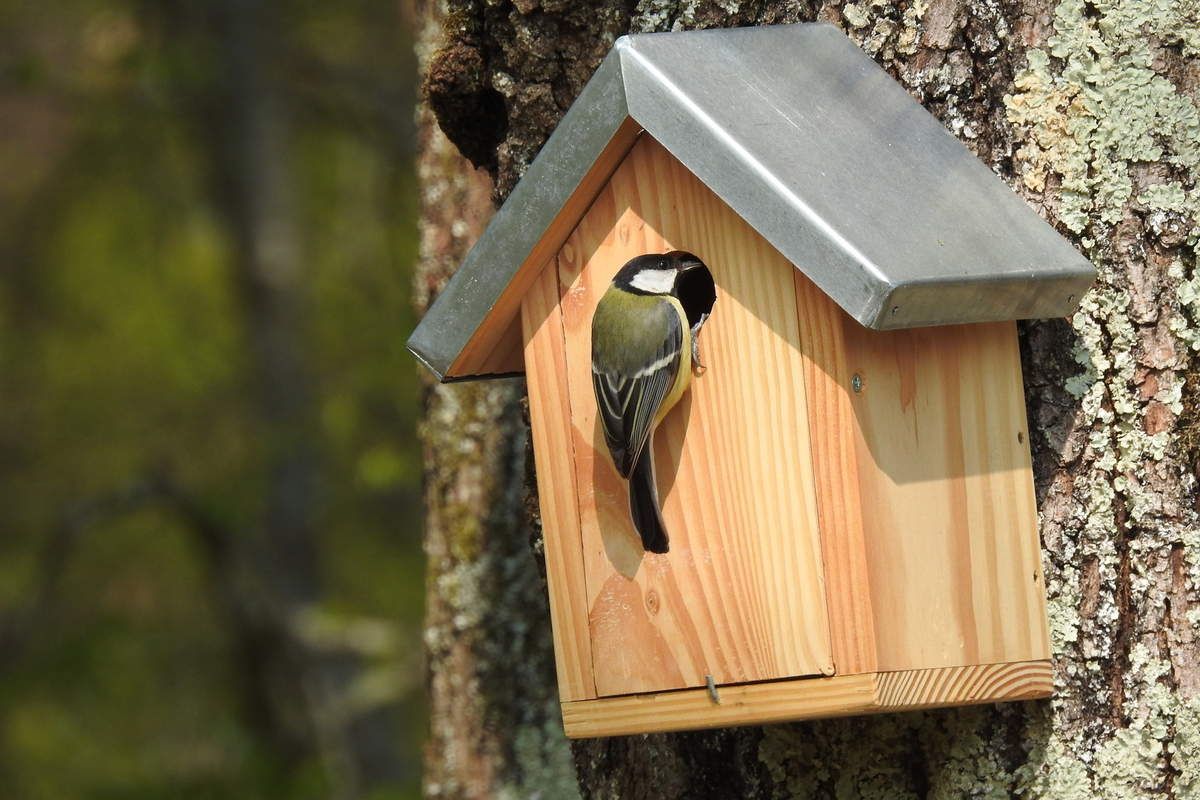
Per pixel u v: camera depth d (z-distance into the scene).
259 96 25.81
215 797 23.64
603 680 7.96
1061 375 7.82
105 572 27.69
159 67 25.14
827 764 8.32
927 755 8.03
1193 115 7.81
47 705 26.33
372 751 22.50
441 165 12.13
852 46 8.10
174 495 25.27
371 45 26.28
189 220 27.62
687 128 7.29
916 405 7.40
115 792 24.41
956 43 8.06
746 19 8.53
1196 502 7.64
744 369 7.46
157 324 27.92
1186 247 7.76
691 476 7.64
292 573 24.86
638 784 9.13
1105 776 7.61
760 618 7.43
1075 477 7.75
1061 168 7.89
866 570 7.16
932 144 7.75
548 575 8.21
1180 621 7.60
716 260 7.55
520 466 12.08
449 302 8.29
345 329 25.88
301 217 27.02
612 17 8.84
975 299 7.03
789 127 7.44
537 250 7.94
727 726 7.79
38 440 28.42
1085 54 7.91
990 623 7.48
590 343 8.00
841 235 6.88
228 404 28.00
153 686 26.83
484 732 12.21
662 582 7.74
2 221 28.09
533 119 9.05
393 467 19.05
